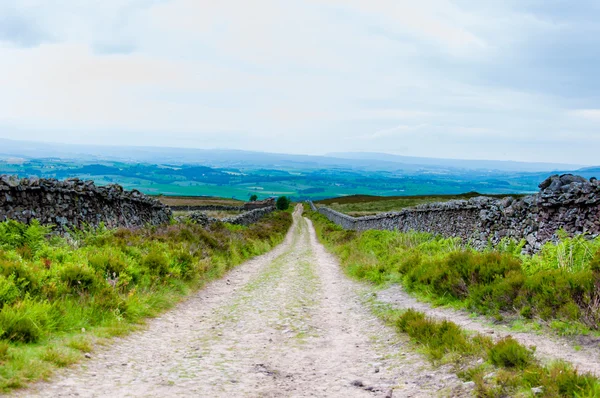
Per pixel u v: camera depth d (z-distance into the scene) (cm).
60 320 809
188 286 1445
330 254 3147
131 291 1091
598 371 575
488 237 1623
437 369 665
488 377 582
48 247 1174
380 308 1193
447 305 1082
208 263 1806
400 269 1565
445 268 1212
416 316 927
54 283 928
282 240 4475
